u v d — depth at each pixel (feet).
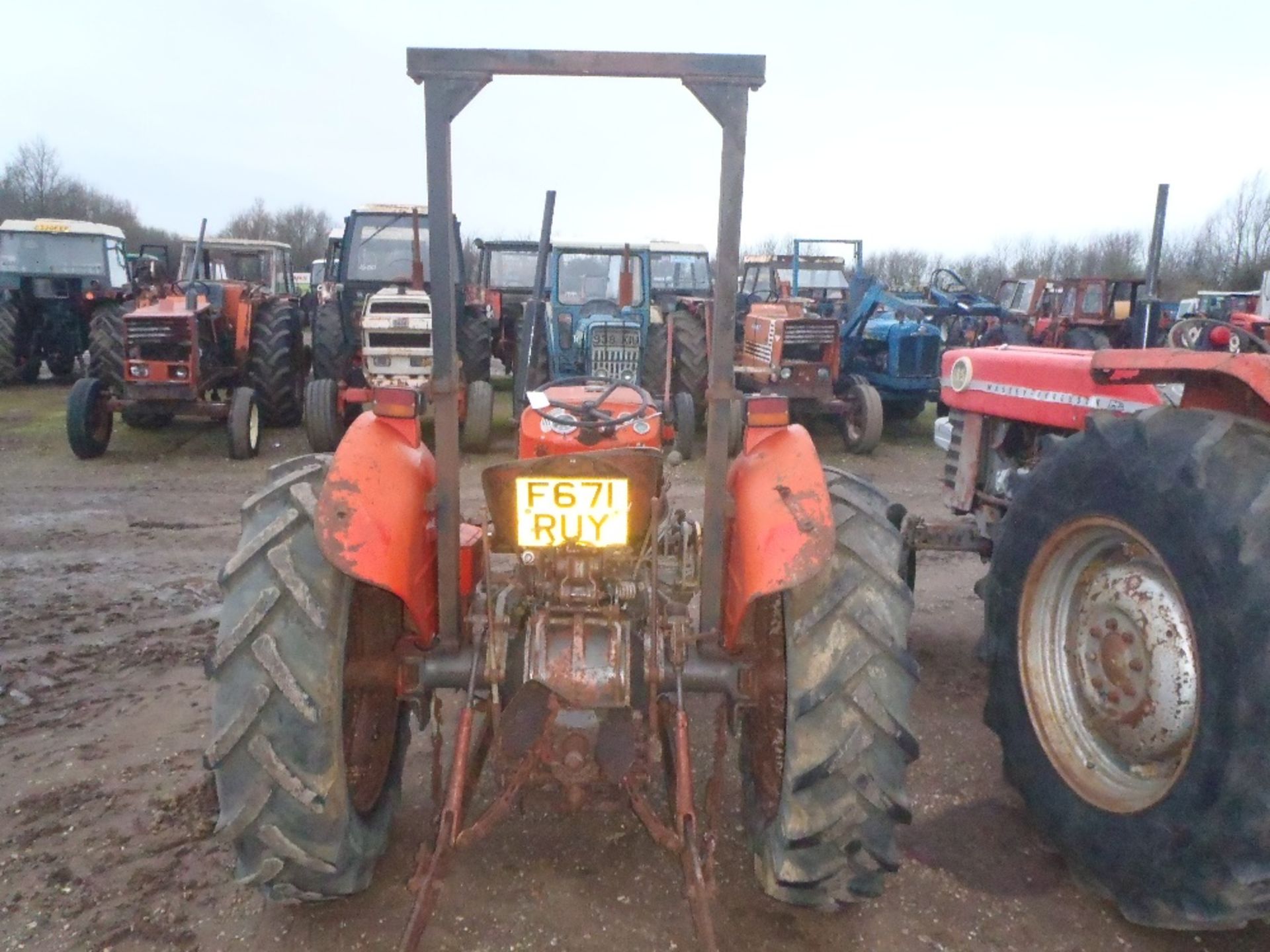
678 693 7.74
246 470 27.68
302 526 7.76
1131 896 8.10
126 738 11.29
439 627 8.50
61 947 7.87
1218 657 7.12
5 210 147.23
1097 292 47.39
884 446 35.32
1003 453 14.43
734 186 7.45
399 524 7.68
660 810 9.83
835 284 49.03
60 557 18.63
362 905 8.43
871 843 7.54
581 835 9.47
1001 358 14.03
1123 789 8.53
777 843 8.03
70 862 8.95
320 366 30.76
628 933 8.13
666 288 42.27
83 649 13.93
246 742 7.24
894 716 7.41
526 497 7.87
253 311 33.35
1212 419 7.86
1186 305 68.59
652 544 7.79
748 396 8.99
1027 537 9.81
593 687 7.46
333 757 7.41
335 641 7.47
